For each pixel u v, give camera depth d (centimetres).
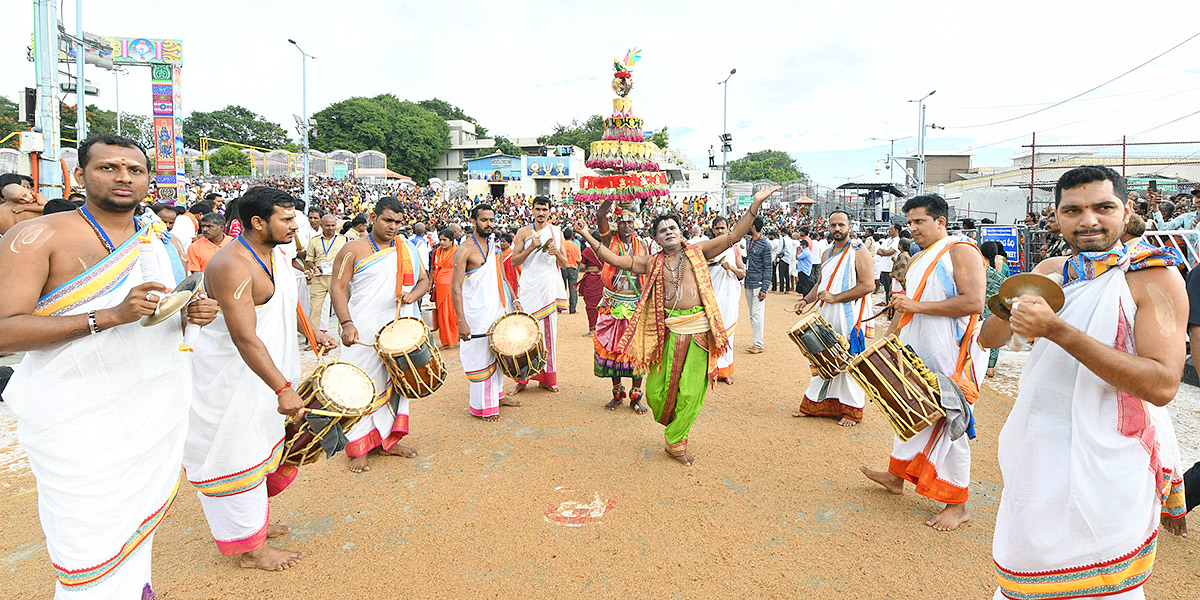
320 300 985
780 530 393
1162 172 2881
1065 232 238
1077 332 209
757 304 914
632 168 1812
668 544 377
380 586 337
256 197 330
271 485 380
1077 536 229
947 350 413
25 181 634
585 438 557
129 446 255
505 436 562
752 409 645
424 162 7994
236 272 314
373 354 495
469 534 389
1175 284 217
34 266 234
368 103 7812
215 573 347
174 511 420
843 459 509
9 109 4706
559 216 2228
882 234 1639
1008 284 228
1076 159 2997
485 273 595
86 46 1567
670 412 498
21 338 227
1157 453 229
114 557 256
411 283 535
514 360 576
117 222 259
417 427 587
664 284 493
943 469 399
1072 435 231
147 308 239
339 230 1116
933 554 365
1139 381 208
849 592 329
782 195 4253
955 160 4512
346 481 467
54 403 239
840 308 620
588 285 998
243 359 327
